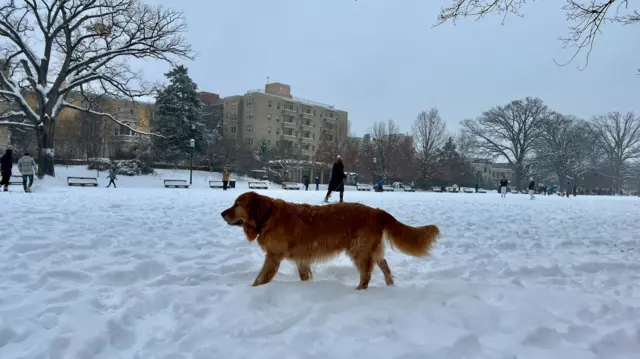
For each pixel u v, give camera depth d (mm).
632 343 3135
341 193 17469
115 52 30594
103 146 64688
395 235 4691
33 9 29359
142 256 5637
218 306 3693
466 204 18188
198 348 2910
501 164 121625
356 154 62344
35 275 4562
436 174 66438
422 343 3037
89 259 5406
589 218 12672
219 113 72562
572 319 3635
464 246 7285
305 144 88688
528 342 3113
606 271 5613
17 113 32688
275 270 4598
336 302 3830
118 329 3193
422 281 4992
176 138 51688
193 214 10664
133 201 14320
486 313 3615
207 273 4926
